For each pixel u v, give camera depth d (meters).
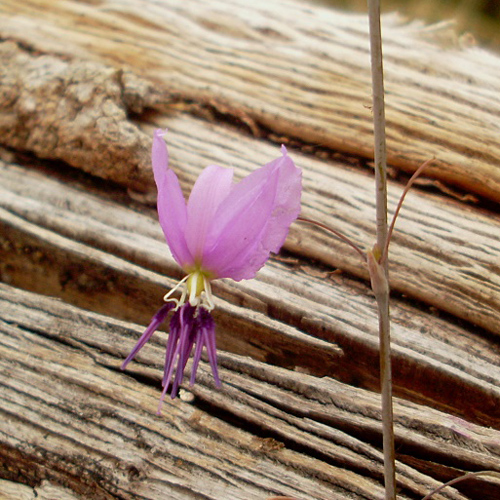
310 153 0.32
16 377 0.29
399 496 0.28
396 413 0.28
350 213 0.30
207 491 0.28
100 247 0.31
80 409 0.29
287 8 0.38
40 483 0.28
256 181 0.25
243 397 0.29
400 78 0.33
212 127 0.33
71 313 0.30
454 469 0.28
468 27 0.55
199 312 0.26
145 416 0.28
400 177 0.31
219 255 0.26
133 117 0.33
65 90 0.32
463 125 0.31
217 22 0.36
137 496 0.28
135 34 0.36
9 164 0.33
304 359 0.29
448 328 0.29
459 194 0.31
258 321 0.29
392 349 0.29
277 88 0.33
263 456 0.28
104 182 0.32
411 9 0.56
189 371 0.29
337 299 0.30
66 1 0.38
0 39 0.36
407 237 0.30
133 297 0.30
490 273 0.29
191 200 0.25
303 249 0.30
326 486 0.28
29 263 0.31
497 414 0.29
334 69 0.33
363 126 0.31
